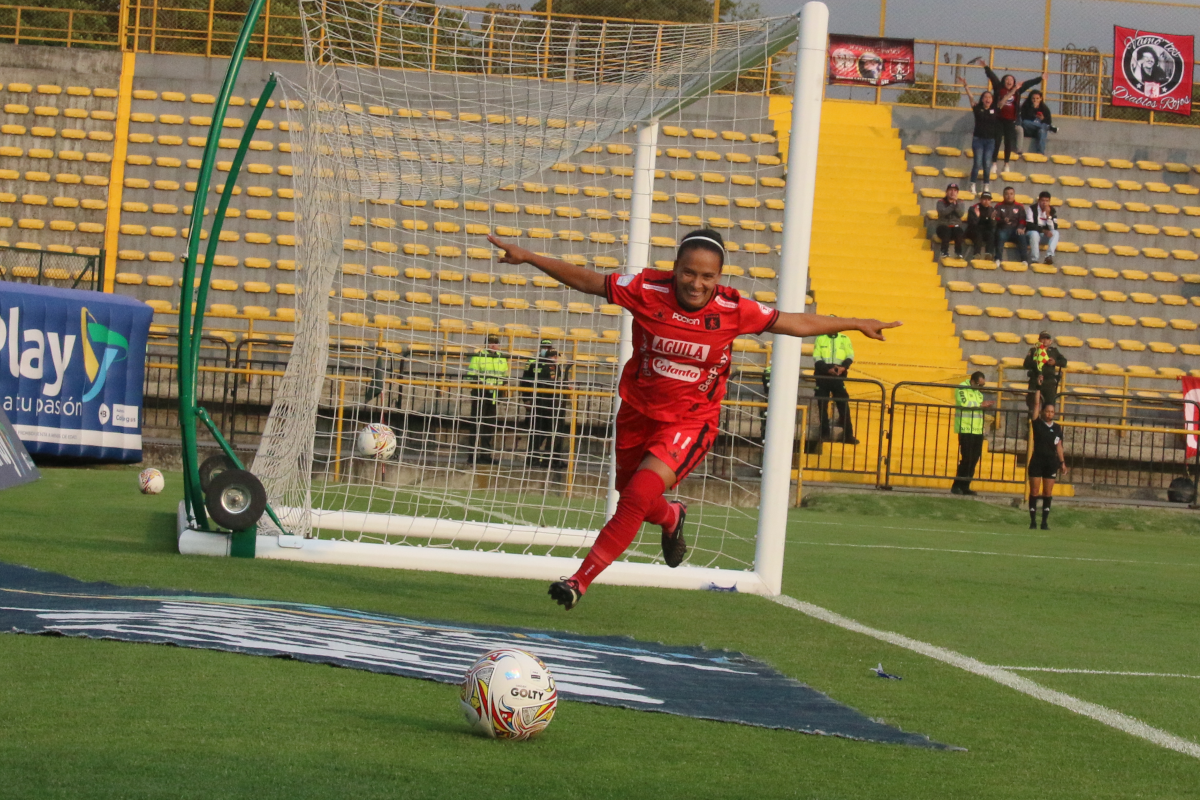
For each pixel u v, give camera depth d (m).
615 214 26.11
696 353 8.66
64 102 36.12
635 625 9.79
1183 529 25.17
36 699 5.82
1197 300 35.75
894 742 6.23
